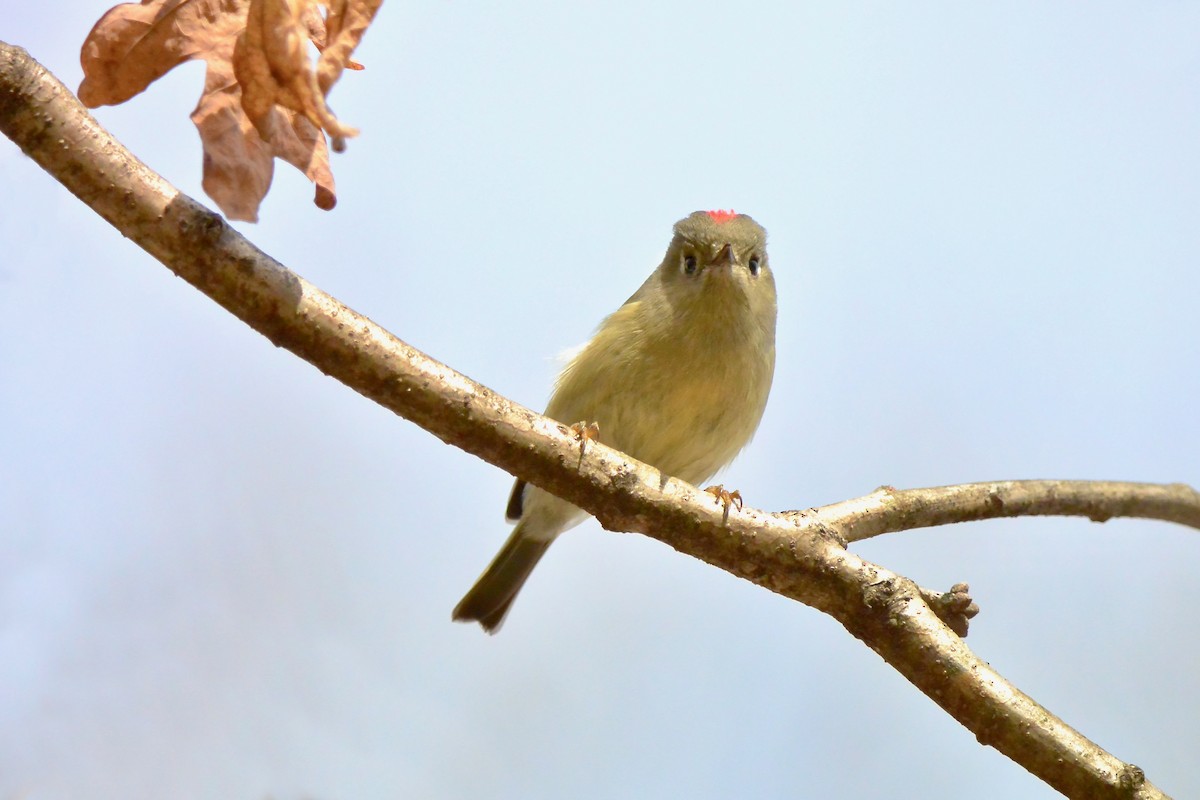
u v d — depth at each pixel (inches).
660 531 211.5
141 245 179.8
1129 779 188.2
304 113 158.6
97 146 175.9
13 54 172.9
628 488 208.7
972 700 197.6
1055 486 289.7
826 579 210.1
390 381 192.9
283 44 156.1
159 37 172.1
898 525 259.8
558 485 207.5
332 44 162.7
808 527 213.8
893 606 206.1
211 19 172.4
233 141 167.8
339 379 192.2
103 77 172.4
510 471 205.5
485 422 200.2
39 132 173.0
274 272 184.9
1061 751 191.2
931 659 201.5
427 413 196.1
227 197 166.1
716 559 213.2
